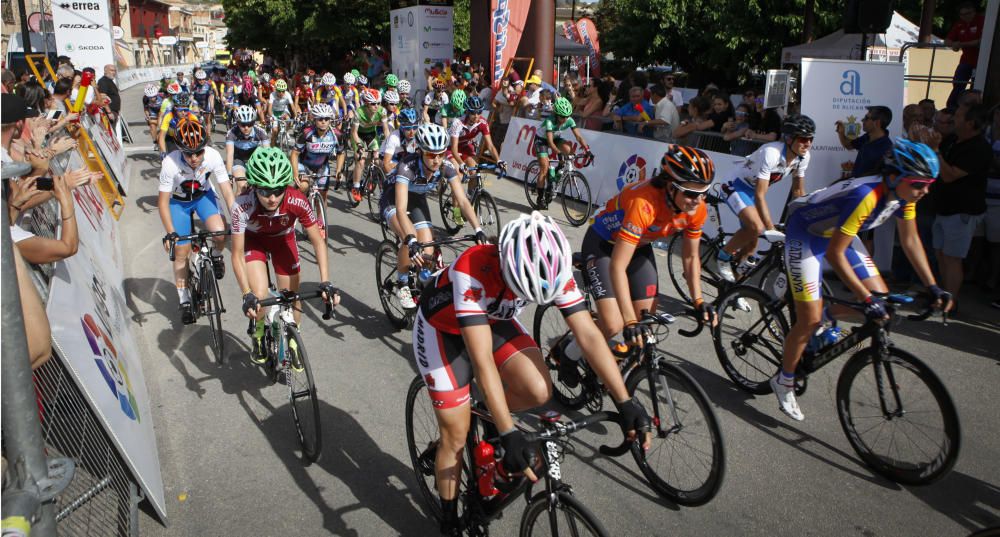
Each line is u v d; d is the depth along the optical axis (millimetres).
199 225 7691
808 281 3355
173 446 3455
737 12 17047
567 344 3604
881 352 3152
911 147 2918
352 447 3459
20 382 1196
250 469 3268
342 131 11836
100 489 2531
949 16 16141
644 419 2104
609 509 2990
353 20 23984
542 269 2016
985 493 3074
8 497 1169
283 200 3596
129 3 53781
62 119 5707
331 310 3516
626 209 3186
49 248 2879
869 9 6289
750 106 8344
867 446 3316
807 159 4793
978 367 4277
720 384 4125
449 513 2588
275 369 3887
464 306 2168
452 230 7578
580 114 10852
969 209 4832
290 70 30484
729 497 3066
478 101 7539
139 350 4582
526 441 2016
